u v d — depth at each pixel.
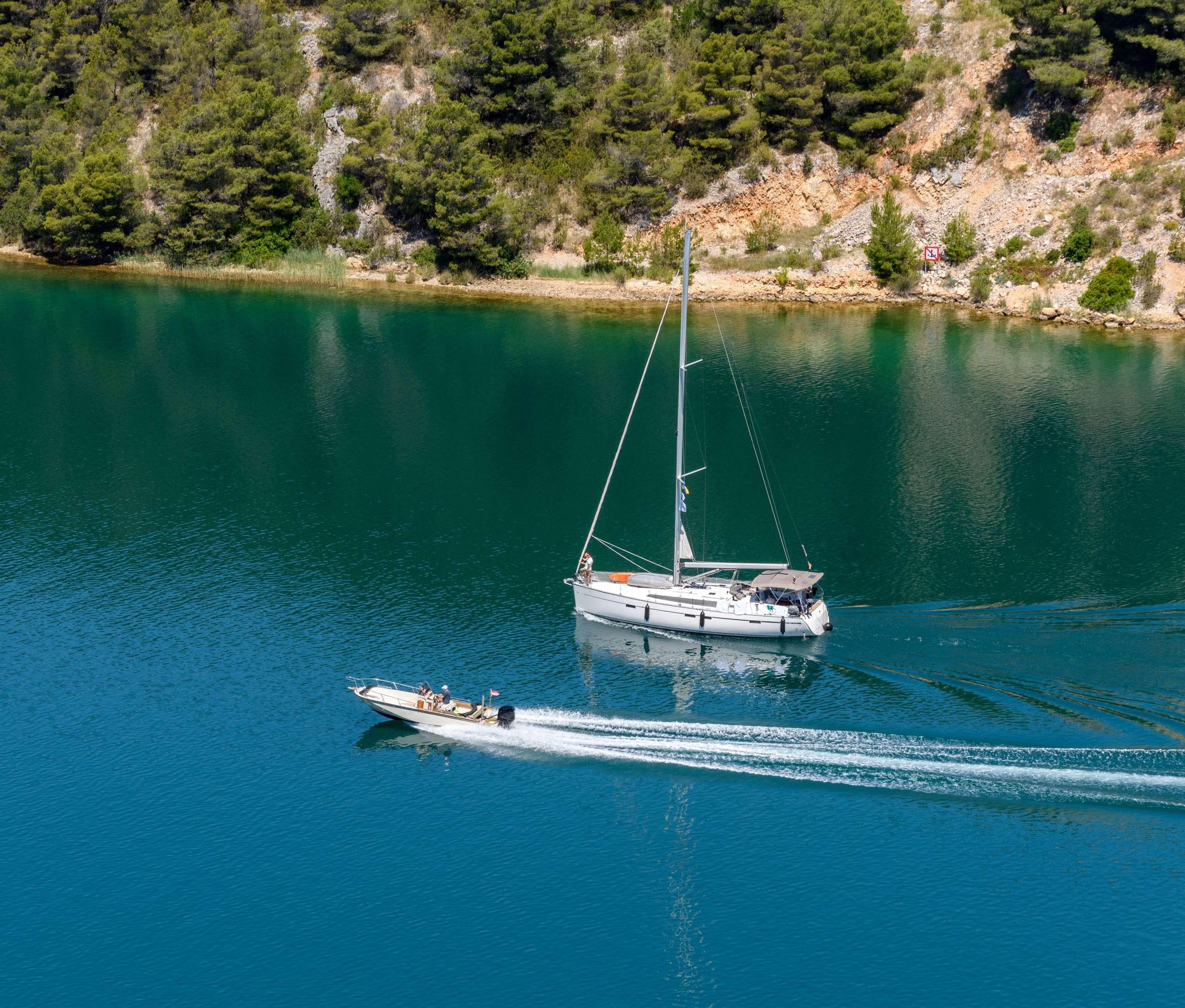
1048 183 135.38
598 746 56.19
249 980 44.38
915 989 43.81
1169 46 129.12
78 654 63.72
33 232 154.00
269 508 81.62
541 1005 43.28
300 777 54.50
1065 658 62.03
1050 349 120.12
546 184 146.25
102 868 49.38
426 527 78.75
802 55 141.12
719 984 44.06
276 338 122.25
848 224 142.38
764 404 103.19
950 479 86.56
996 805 51.84
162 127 152.88
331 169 149.62
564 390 107.12
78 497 83.44
